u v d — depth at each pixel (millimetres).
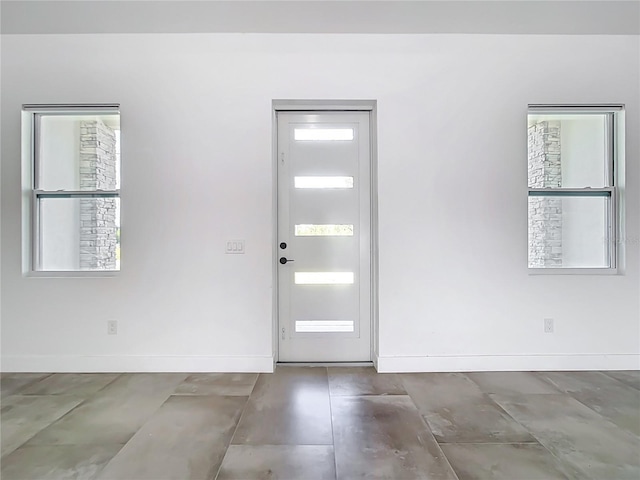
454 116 3123
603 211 3266
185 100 3113
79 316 3096
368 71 3115
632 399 2574
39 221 3230
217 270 3109
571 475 1752
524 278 3131
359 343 3338
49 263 3238
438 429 2170
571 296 3139
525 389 2742
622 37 3139
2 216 3113
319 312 3338
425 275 3111
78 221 3238
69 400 2559
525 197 3133
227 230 3111
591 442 2033
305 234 3332
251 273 3113
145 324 3100
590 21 2924
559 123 3277
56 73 3111
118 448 1974
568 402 2527
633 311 3137
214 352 3107
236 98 3111
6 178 3123
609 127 3266
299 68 3113
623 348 3137
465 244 3121
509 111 3131
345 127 3334
